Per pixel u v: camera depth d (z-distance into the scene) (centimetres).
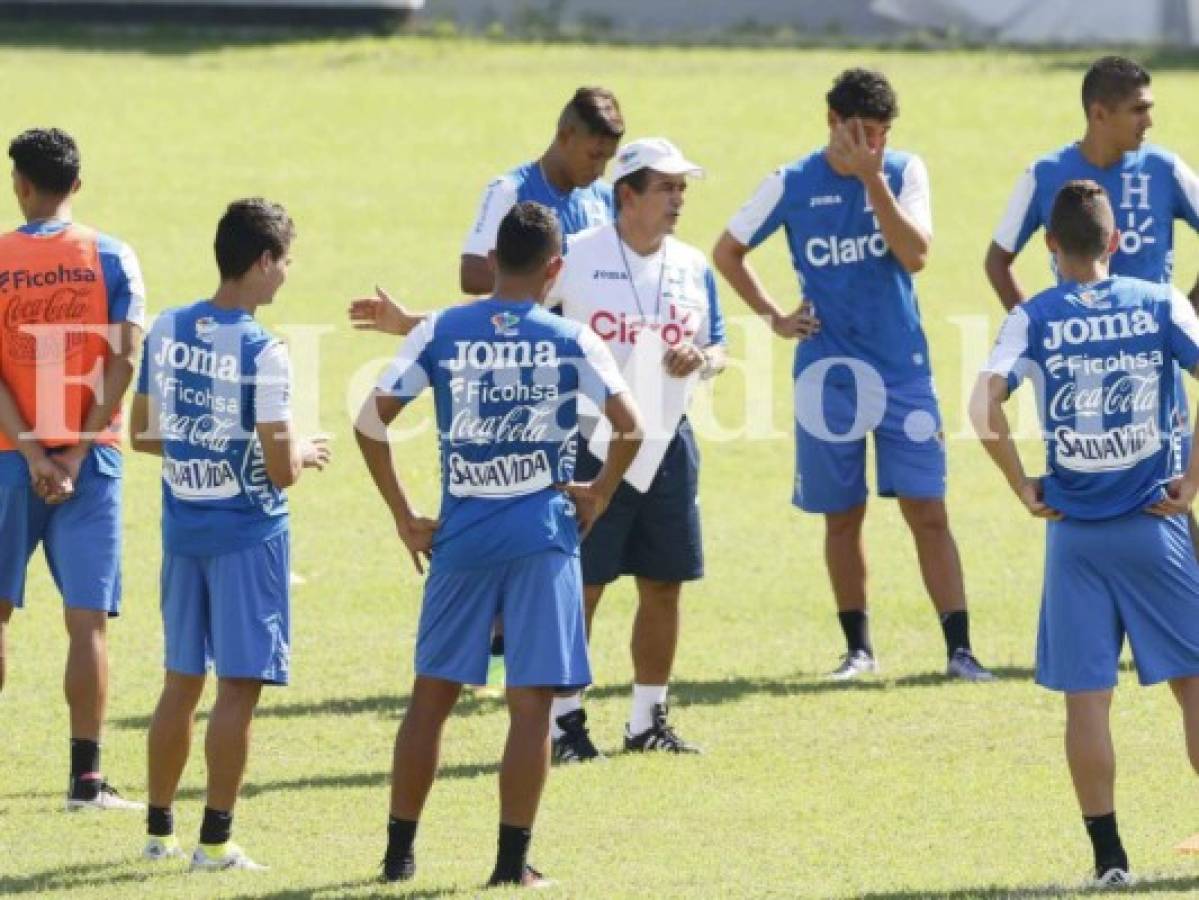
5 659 3559
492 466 2842
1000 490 5800
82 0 12069
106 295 3328
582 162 3756
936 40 12200
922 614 4634
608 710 3931
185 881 2880
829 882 2883
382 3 12106
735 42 12125
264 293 2961
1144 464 2869
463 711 3903
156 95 10581
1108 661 2862
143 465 5956
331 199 8944
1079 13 12138
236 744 2942
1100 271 2934
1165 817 3231
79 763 3309
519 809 2850
